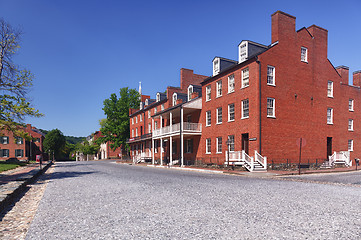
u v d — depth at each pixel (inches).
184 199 299.3
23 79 792.3
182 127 1106.1
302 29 957.2
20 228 199.0
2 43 766.5
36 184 498.6
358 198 303.1
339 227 189.5
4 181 446.6
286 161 860.6
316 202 278.7
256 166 783.1
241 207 255.6
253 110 842.8
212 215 225.8
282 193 339.9
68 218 225.3
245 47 932.0
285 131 874.8
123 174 693.3
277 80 874.1
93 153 3444.9
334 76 1035.3
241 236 170.7
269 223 199.9
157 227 193.0
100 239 168.9
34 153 2679.6
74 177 626.5
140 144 1802.4
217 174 697.6
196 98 1165.7
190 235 173.5
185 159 1254.9
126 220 214.1
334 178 569.3
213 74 1105.4
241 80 912.3
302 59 951.6
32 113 785.6
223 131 997.8
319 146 954.7
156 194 337.4
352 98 1155.9
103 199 311.3
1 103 746.2
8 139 2223.2
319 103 974.4
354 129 1147.3
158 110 1604.3
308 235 172.2
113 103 2116.1
